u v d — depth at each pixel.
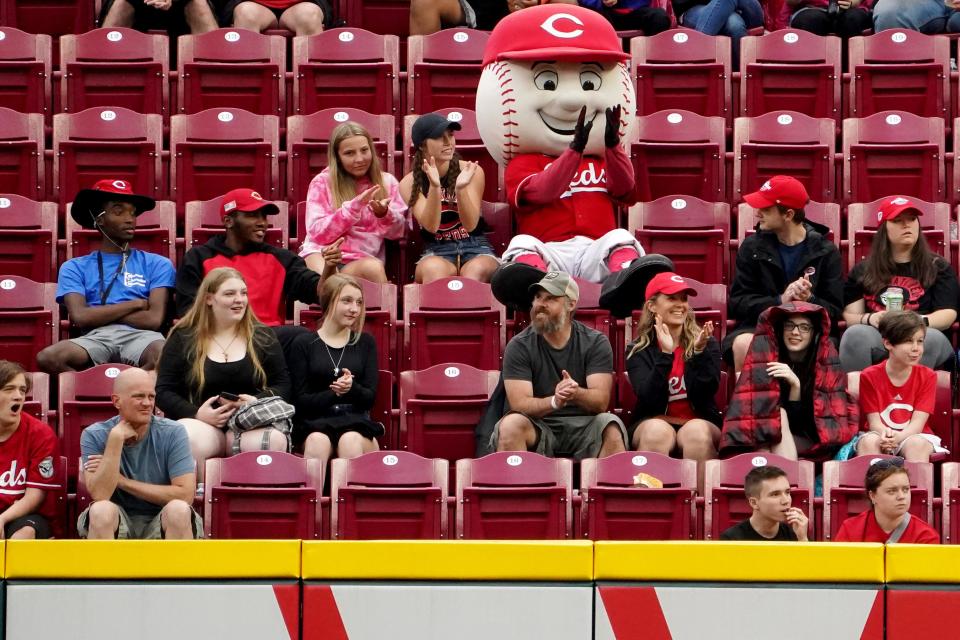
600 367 34.69
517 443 33.91
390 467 33.06
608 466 33.06
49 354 36.31
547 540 28.42
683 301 34.81
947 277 37.31
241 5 46.19
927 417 34.31
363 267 38.03
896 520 30.36
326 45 44.28
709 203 39.88
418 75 43.16
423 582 27.56
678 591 27.41
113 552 27.61
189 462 31.69
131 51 44.22
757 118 41.97
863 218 39.94
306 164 41.38
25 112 43.41
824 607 27.31
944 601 27.20
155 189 41.25
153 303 37.50
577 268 38.69
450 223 39.19
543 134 39.75
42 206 39.88
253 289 37.34
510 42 40.09
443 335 37.16
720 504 32.62
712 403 34.69
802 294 36.00
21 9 46.47
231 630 27.55
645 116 42.09
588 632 27.45
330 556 27.61
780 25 48.44
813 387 34.09
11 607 27.53
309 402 34.56
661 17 46.00
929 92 43.09
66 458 33.81
